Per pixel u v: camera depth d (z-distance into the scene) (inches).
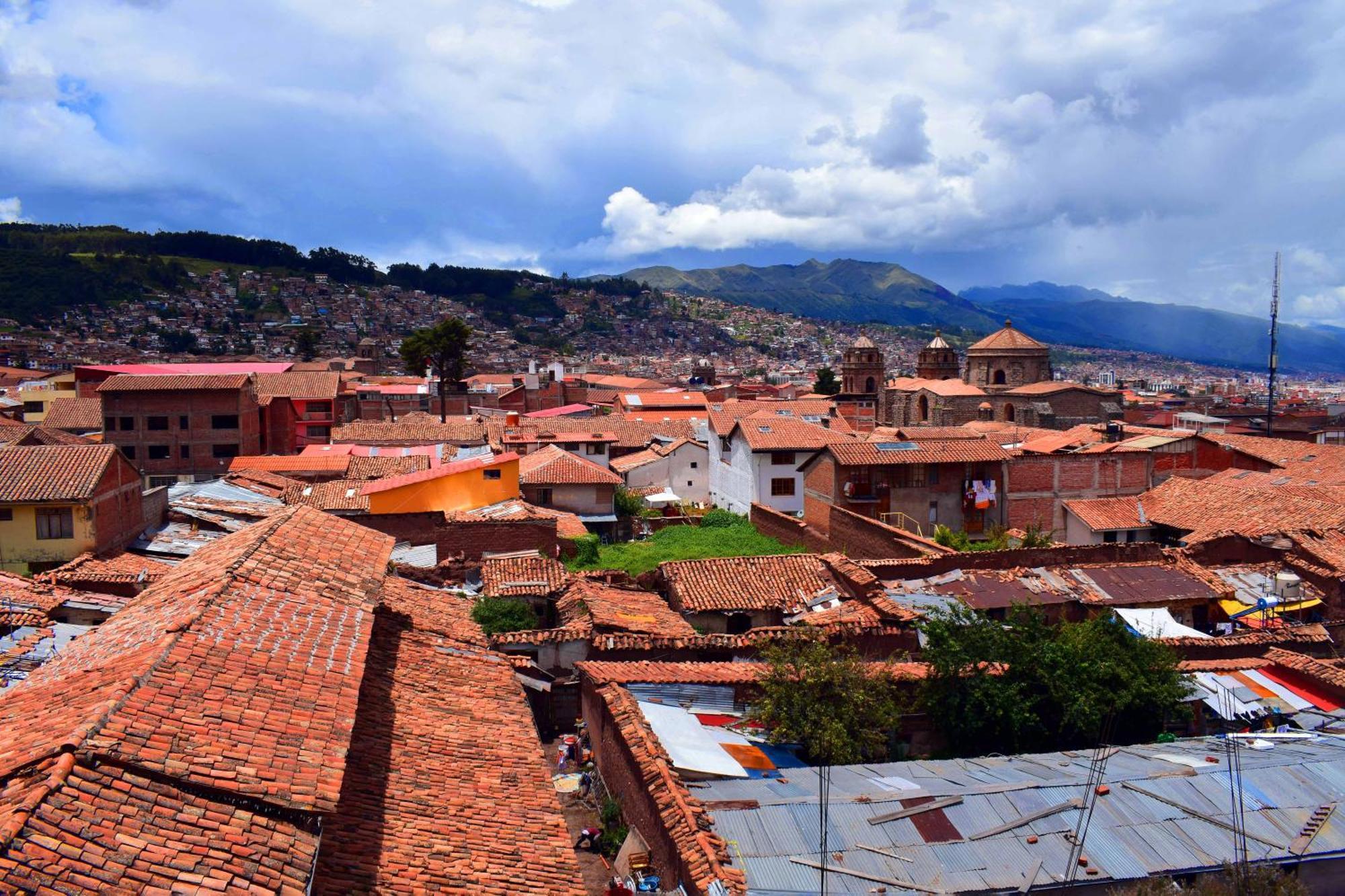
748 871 718.5
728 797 842.8
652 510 3090.6
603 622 1416.1
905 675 1157.7
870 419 5546.3
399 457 2893.7
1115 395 5098.4
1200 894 700.7
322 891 551.2
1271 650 1299.2
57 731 531.2
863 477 2327.8
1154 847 771.4
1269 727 1140.5
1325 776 885.8
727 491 3208.7
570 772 1183.6
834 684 1086.4
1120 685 1135.6
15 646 1151.0
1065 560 1656.0
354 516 2214.6
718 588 1600.6
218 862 468.4
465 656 1008.9
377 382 5959.6
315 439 4279.0
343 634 791.1
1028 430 3663.9
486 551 1956.2
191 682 612.4
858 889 703.1
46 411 4611.2
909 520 2342.5
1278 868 732.7
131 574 1603.1
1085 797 831.1
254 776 534.0
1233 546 1745.8
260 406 3831.2
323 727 612.7
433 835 656.4
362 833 626.5
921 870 730.2
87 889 422.0
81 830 452.1
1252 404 6761.8
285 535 985.5
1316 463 2295.8
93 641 774.5
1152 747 1001.5
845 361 6604.3
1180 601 1544.0
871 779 896.9
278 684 652.7
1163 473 2440.9
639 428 4013.3
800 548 2487.7
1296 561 1588.3
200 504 2266.2
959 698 1121.4
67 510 1795.0
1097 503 2102.6
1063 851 762.2
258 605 781.9
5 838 424.8
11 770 489.7
